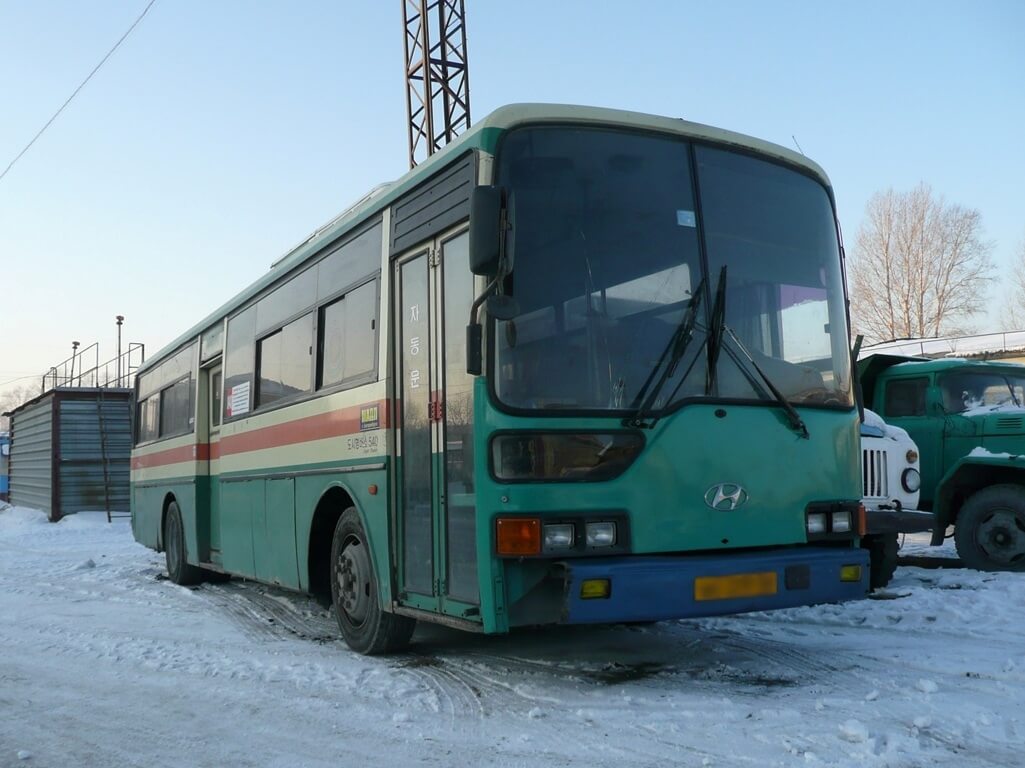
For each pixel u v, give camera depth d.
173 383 12.67
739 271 5.93
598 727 4.86
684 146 5.98
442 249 5.98
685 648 6.81
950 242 45.44
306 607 9.80
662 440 5.41
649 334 5.56
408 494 6.22
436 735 4.88
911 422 11.46
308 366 8.00
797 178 6.39
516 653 6.78
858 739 4.50
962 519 10.48
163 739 4.99
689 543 5.40
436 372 5.94
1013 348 25.12
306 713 5.39
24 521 26.38
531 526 5.11
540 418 5.23
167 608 9.91
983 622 7.39
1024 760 4.21
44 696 5.96
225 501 10.07
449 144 6.03
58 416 26.16
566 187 5.59
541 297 5.39
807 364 6.10
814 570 5.61
